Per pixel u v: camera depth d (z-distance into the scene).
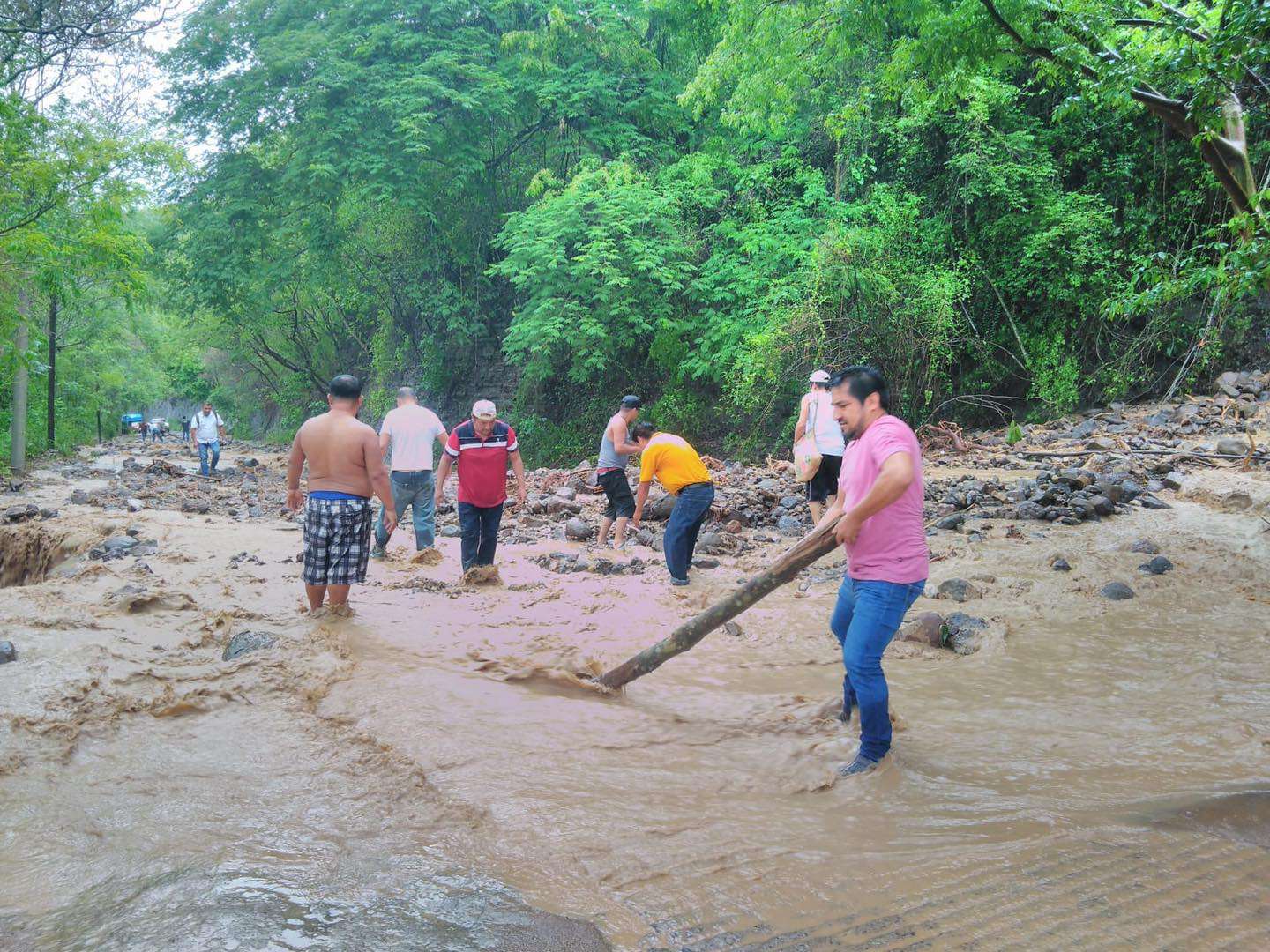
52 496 16.94
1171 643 6.44
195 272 29.58
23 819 3.66
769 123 17.17
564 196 23.92
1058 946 2.75
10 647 5.66
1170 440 14.69
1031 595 7.70
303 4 28.80
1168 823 3.61
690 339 24.44
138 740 4.55
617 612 7.42
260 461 30.42
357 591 8.11
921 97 11.74
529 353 28.41
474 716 4.95
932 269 20.14
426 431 9.85
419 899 3.08
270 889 3.11
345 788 4.04
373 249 31.95
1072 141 20.62
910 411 20.16
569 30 26.67
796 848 3.47
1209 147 9.45
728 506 11.66
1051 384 19.56
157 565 9.30
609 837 3.57
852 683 4.54
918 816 3.77
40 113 18.56
